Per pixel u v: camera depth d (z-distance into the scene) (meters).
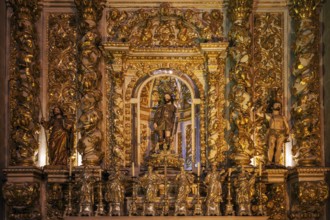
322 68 13.40
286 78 13.68
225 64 13.61
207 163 13.34
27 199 12.49
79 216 12.00
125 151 13.41
